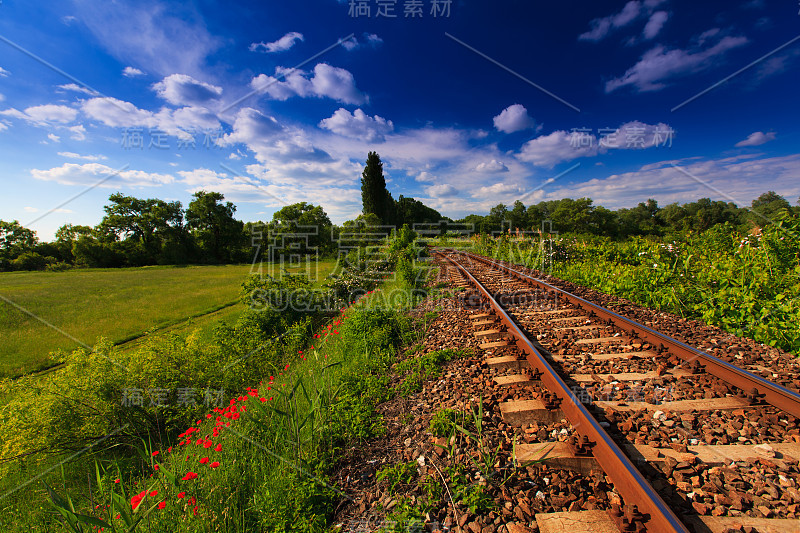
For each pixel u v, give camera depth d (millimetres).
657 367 3795
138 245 59438
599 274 9445
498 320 6000
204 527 2246
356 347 5598
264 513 2330
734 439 2533
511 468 2424
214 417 3994
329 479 2641
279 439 3125
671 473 2236
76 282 24734
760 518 1849
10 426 3723
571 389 3305
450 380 4023
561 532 1876
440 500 2254
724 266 6551
